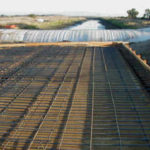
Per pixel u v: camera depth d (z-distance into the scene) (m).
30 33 27.58
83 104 7.88
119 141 5.80
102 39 25.17
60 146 5.67
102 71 11.59
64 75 11.10
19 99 8.48
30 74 11.45
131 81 9.98
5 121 6.95
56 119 6.93
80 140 5.90
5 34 27.28
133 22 58.34
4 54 16.56
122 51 16.98
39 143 5.81
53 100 8.22
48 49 18.19
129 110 7.34
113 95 8.55
